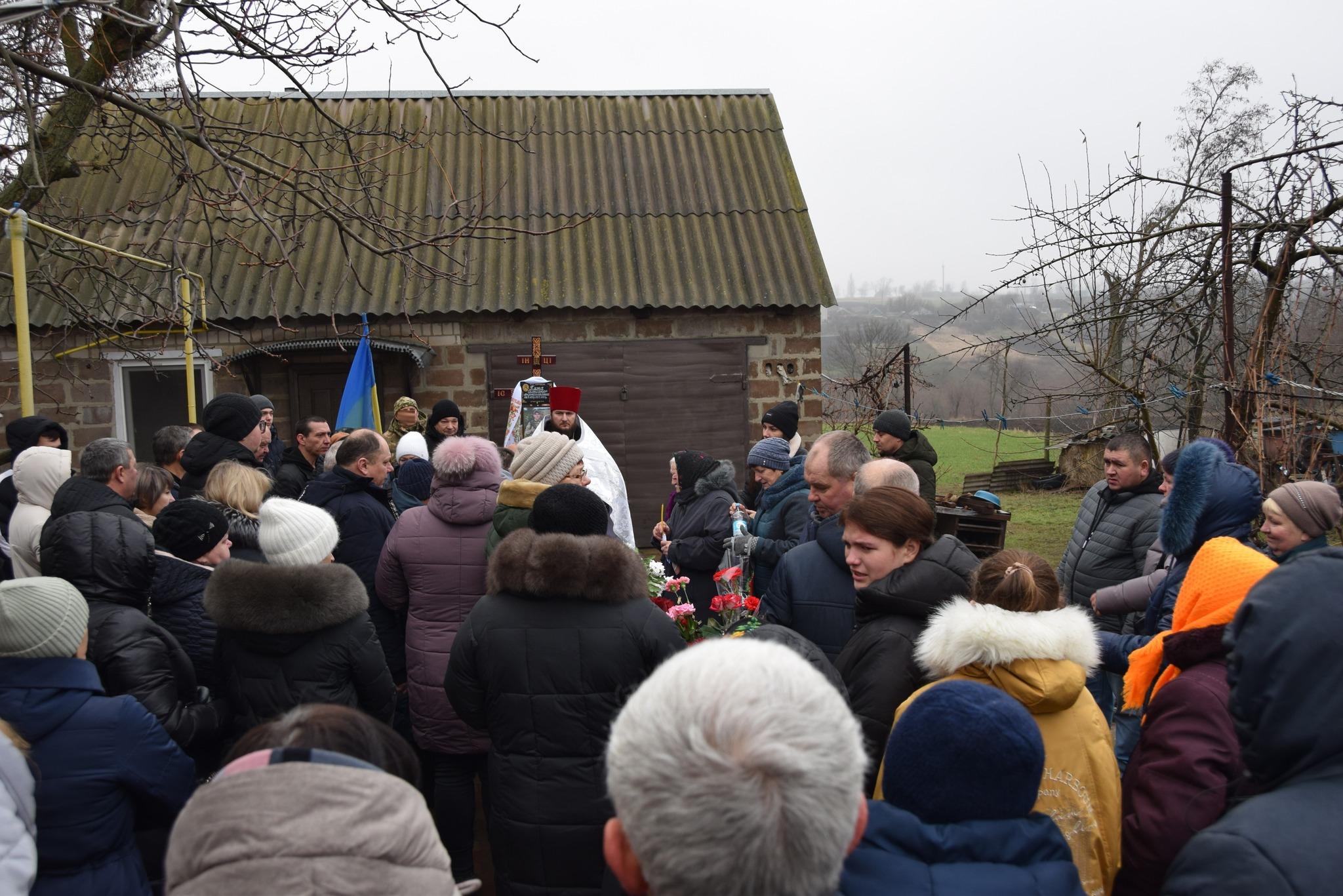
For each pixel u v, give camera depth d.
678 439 9.60
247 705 2.68
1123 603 3.73
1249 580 2.29
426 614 3.42
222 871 1.20
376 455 4.09
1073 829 1.92
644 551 9.57
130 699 2.23
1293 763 1.26
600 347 9.49
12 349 8.66
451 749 3.36
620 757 1.13
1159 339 6.02
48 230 4.80
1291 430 4.53
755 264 9.71
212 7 4.88
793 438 5.15
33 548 3.53
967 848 1.44
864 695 2.37
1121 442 4.36
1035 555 2.27
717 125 11.12
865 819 1.28
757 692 1.10
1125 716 3.72
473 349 9.34
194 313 6.45
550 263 9.53
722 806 1.02
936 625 2.06
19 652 2.08
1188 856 1.27
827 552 3.11
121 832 2.17
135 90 6.36
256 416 4.55
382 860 1.26
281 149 9.93
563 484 2.91
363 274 9.21
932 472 5.84
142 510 3.75
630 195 10.23
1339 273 4.69
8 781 1.78
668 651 2.62
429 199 9.91
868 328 26.94
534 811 2.57
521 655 2.58
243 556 3.29
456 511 3.45
